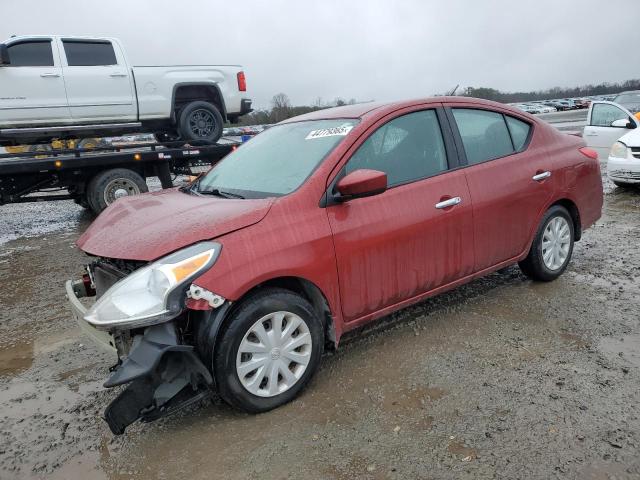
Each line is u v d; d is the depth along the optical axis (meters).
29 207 11.73
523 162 4.09
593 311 3.93
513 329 3.70
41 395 3.24
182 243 2.63
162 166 9.25
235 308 2.73
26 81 8.48
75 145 9.36
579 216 4.61
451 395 2.93
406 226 3.31
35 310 4.79
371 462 2.43
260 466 2.46
